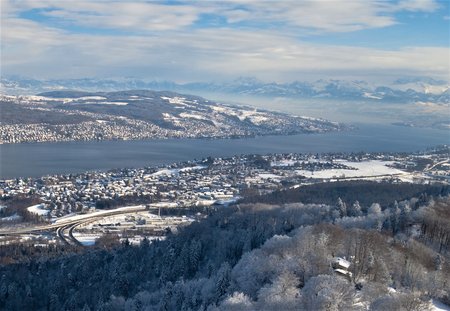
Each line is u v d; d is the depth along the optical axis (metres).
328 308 150.75
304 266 187.38
